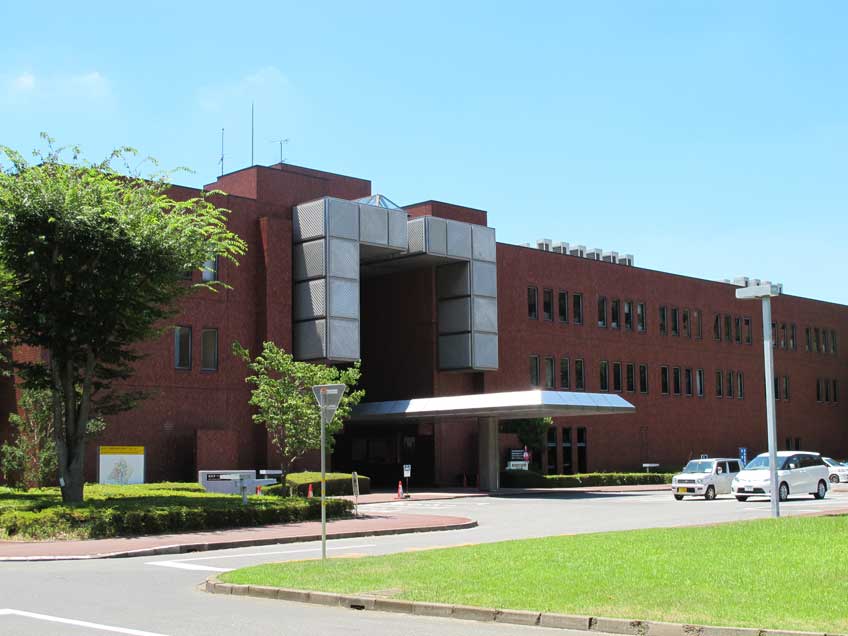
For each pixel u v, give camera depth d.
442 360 53.12
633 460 62.75
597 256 71.69
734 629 10.11
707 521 27.34
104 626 11.33
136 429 42.53
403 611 12.48
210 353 45.66
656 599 11.88
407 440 54.50
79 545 21.97
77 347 28.53
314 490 41.00
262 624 11.52
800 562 14.60
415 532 25.86
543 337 58.06
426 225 50.56
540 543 18.83
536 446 53.47
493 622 11.66
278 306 47.28
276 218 47.91
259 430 46.75
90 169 28.98
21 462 36.66
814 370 79.69
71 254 27.66
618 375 62.62
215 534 24.30
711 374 69.69
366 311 56.97
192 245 29.55
